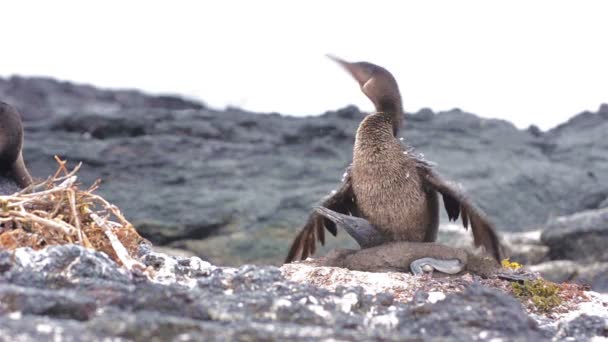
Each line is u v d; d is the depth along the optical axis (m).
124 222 10.99
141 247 11.84
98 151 35.06
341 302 9.33
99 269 9.27
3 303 7.98
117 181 33.16
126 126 37.72
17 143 12.81
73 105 54.69
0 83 55.34
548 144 39.47
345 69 14.42
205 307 8.42
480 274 12.94
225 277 10.02
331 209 14.07
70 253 9.37
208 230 29.61
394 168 12.98
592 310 11.99
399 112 13.95
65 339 6.97
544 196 34.53
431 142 37.81
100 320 7.39
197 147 36.16
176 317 8.02
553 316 11.63
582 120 42.47
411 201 13.09
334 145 36.91
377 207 13.16
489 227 12.84
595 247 26.89
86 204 10.85
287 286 9.66
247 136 37.62
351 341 7.53
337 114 39.62
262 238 28.80
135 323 7.29
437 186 13.06
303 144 37.09
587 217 27.48
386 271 12.62
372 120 13.29
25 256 9.43
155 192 31.98
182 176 33.59
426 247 12.80
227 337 7.29
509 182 34.56
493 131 39.47
